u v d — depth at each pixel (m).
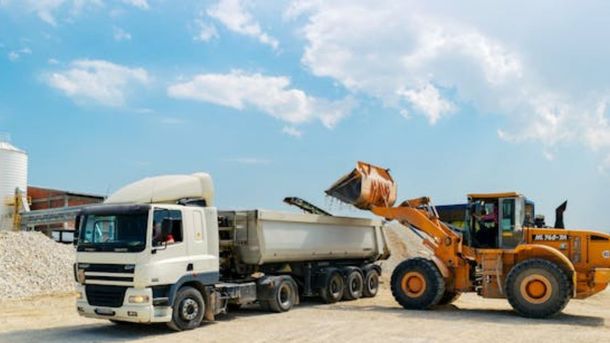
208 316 13.53
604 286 15.19
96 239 12.45
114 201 13.75
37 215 41.94
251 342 11.37
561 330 12.96
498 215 16.52
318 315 15.33
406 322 14.08
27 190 48.09
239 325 13.48
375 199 18.64
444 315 15.55
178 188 13.82
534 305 14.88
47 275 21.61
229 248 16.00
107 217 12.44
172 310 12.33
